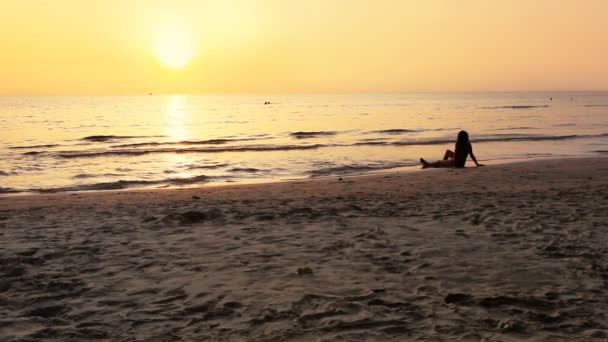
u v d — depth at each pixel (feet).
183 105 451.12
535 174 50.14
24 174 59.26
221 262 19.57
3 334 13.10
